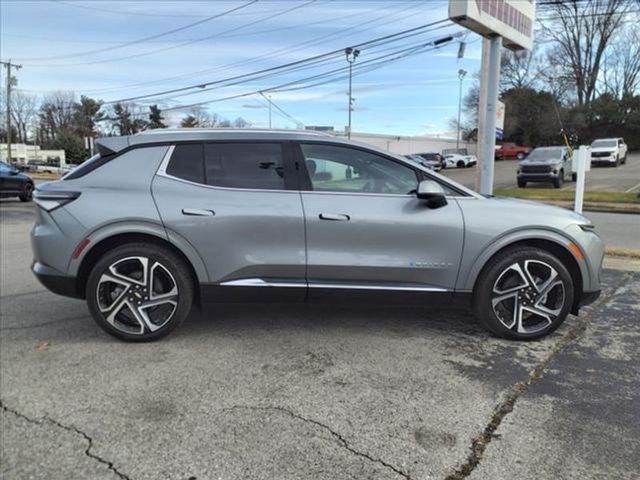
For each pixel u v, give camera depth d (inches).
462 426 112.3
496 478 94.7
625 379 135.6
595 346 158.7
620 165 1320.1
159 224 152.3
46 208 154.3
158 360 146.9
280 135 160.6
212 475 95.7
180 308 157.9
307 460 100.1
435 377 136.6
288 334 168.2
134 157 159.0
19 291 223.5
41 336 166.1
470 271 157.0
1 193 627.2
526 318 162.2
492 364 145.2
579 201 348.8
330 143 159.8
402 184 159.2
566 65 2190.0
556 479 94.5
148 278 155.6
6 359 147.4
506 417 116.0
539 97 2287.2
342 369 141.5
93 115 3356.3
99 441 106.7
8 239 371.9
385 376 137.2
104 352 152.6
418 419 115.3
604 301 206.4
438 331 171.9
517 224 155.9
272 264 154.5
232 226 153.1
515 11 329.4
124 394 126.6
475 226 155.1
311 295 157.1
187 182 156.6
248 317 184.7
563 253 161.5
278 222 153.2
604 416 116.5
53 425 112.6
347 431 110.3
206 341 161.6
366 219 153.4
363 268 154.9
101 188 155.4
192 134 161.3
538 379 135.6
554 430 110.7
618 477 95.1
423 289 157.5
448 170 1731.1
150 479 94.7
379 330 172.6
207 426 112.2
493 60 324.2
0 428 111.4
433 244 155.0
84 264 156.5
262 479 94.5
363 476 95.3
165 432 109.9
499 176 1189.1
